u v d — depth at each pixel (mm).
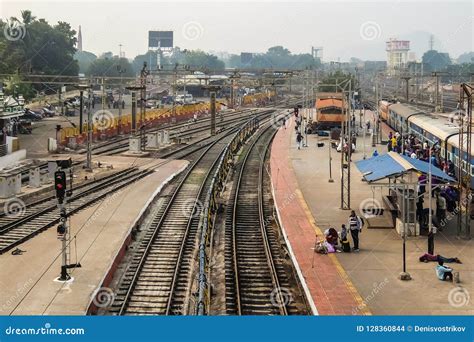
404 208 25078
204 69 68188
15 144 49312
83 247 24312
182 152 57188
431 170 25844
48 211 31172
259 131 79875
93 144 59938
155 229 28828
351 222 23391
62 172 20172
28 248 24281
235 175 46344
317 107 69812
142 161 50281
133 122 61781
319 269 21234
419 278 20141
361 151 53344
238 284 21094
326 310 17266
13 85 69812
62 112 83188
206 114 102812
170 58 147750
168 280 21953
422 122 51781
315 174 42344
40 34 94000
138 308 19297
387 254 22969
